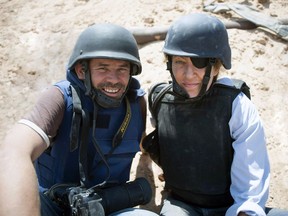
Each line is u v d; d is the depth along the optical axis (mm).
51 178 1868
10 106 3059
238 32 3301
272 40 3271
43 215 1722
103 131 1831
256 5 3582
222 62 1870
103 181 1887
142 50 3246
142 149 2287
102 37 1734
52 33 3551
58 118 1713
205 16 1858
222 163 1921
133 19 3510
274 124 2734
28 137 1572
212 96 1871
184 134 1938
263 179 1836
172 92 1949
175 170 2008
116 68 1753
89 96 1789
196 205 2018
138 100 1957
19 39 3543
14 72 3281
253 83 2947
